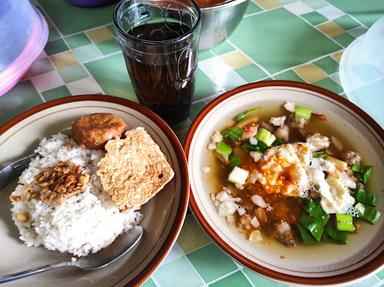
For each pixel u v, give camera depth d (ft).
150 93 0.98
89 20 1.40
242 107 1.06
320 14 1.43
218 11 1.06
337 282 0.72
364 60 1.23
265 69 1.24
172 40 0.84
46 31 1.23
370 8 1.45
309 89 1.07
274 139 1.01
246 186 0.93
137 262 0.74
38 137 0.94
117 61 1.25
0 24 1.08
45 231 0.78
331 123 1.03
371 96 1.13
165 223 0.79
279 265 0.77
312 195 0.90
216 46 1.28
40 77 1.19
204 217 0.82
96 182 0.83
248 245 0.81
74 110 0.96
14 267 0.76
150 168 0.83
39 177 0.84
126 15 0.96
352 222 0.85
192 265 0.82
